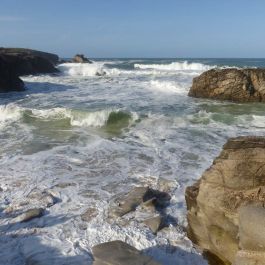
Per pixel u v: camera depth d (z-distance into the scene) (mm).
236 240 4547
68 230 5812
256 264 3822
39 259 5059
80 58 56500
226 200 4645
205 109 16234
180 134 11859
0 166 8820
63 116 14555
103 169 8664
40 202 6816
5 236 5660
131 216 6242
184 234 5707
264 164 4543
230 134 11820
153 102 17719
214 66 42750
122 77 30984
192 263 5027
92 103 17359
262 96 19031
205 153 9766
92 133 12273
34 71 38406
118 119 13789
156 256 5164
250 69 19500
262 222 3869
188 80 26703
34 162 9133
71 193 7266
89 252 5203
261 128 12672
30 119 14477
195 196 5227
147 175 8234
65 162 9164
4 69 24547
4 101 19156
